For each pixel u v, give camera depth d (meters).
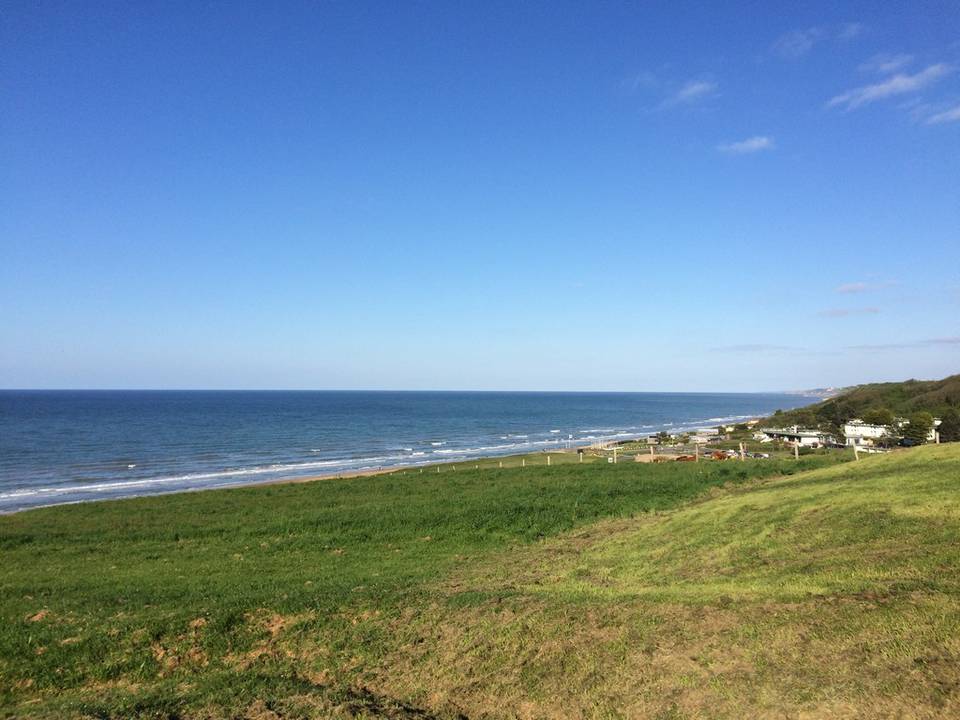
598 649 9.73
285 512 27.64
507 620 11.35
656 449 65.50
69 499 46.97
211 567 18.92
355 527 23.84
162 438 96.38
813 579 11.94
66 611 14.04
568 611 11.36
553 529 22.47
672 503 25.16
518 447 88.81
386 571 17.62
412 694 9.38
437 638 11.02
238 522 25.64
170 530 24.39
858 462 26.33
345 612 12.73
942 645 8.22
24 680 10.66
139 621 12.77
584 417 172.25
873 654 8.33
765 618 9.90
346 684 9.83
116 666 10.99
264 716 8.66
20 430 105.62
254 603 13.47
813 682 7.98
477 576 16.05
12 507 43.66
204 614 12.88
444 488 33.16
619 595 12.40
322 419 147.25
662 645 9.57
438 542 21.52
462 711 8.78
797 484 23.92
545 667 9.49
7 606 14.68
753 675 8.37
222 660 11.20
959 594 9.66
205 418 143.50
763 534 16.45
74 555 21.11
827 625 9.28
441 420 151.50
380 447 88.56
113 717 8.71
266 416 155.25
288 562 19.41
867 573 11.74
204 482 55.47
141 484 54.09
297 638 11.66
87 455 74.81
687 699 8.16
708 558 15.26
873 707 7.30
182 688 10.02
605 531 21.27
